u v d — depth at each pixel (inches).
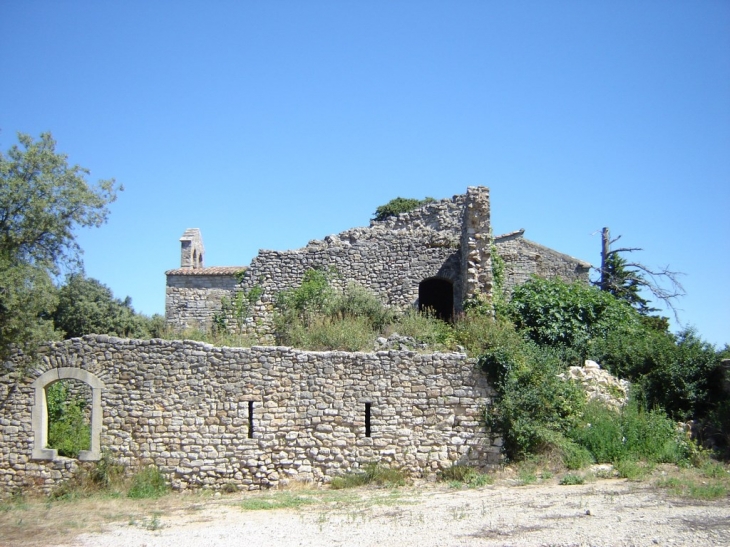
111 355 909.2
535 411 879.1
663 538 556.4
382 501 767.1
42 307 835.4
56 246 878.4
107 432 898.1
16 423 899.4
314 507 760.3
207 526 699.4
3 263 793.6
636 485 743.1
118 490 869.8
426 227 1469.0
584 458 839.7
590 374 964.6
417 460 877.8
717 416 883.4
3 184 834.8
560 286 1181.7
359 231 1339.8
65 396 1056.8
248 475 883.4
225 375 900.6
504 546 566.3
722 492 691.4
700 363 957.8
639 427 866.1
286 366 900.6
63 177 866.8
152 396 900.6
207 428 892.6
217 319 1293.1
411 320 1121.4
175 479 886.4
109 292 1742.1
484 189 1149.1
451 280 1270.9
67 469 891.4
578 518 628.7
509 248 1521.9
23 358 901.8
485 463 872.9
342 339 1024.2
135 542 644.1
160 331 1288.1
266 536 644.1
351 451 882.8
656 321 1354.6
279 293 1286.9
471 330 1008.9
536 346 1011.3
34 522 732.0
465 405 887.7
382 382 893.8
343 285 1288.1
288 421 891.4
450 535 607.5
